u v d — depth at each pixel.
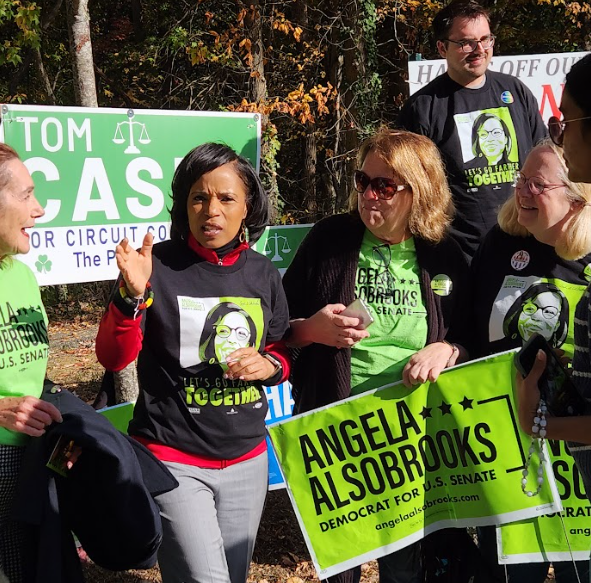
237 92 13.29
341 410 2.96
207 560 2.66
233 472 2.81
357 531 2.98
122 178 3.96
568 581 3.25
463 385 2.96
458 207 4.34
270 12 14.25
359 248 3.04
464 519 3.02
